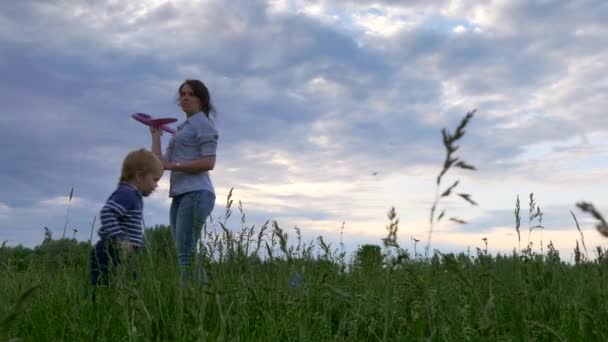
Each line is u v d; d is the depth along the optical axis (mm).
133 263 3797
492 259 3961
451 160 1681
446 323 2713
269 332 2861
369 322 2992
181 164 6195
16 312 1523
